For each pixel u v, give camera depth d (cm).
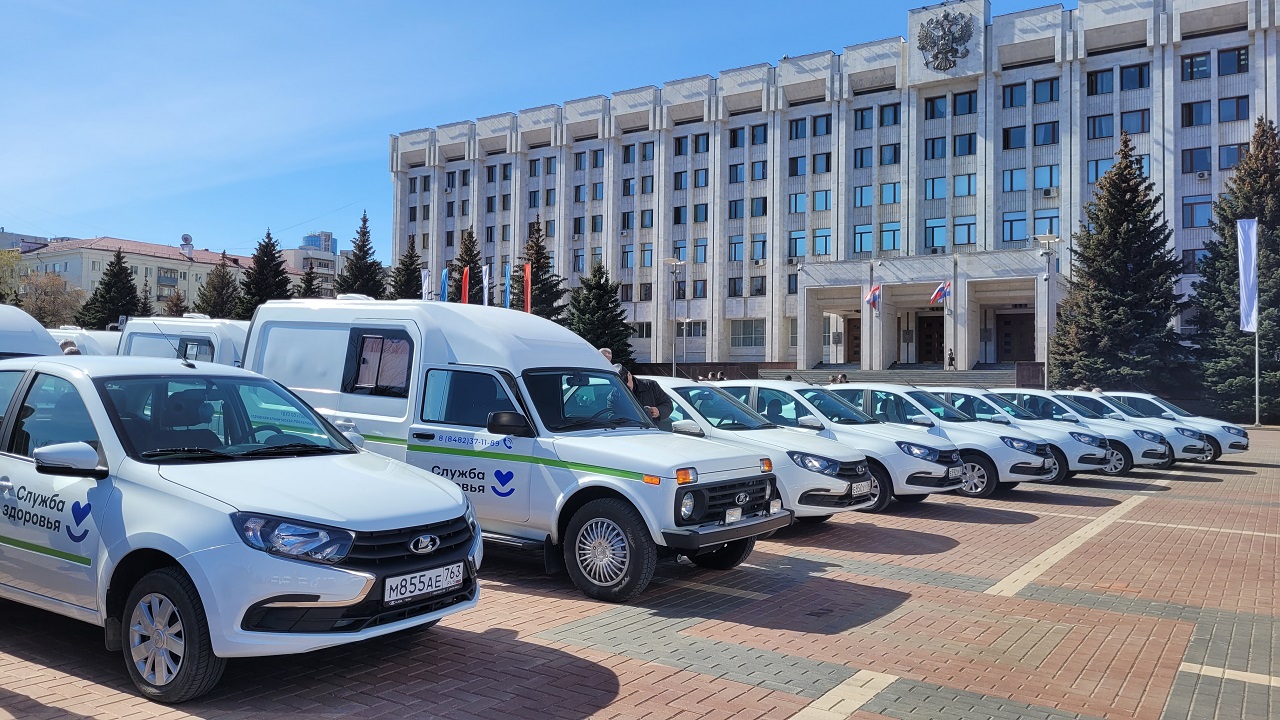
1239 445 1914
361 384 788
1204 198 4622
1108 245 3906
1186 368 3869
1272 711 471
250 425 527
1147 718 459
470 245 5638
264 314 868
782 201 5753
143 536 426
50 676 467
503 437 703
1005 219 5056
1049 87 4981
